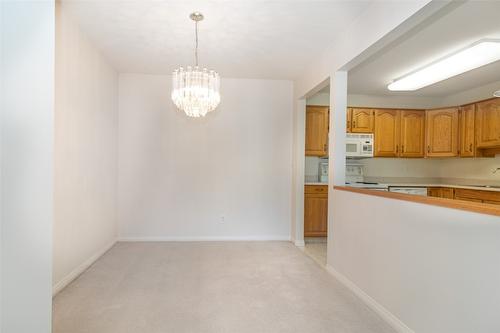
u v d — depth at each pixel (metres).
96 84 3.62
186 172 4.69
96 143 3.66
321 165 5.23
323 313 2.41
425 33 2.93
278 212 4.84
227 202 4.76
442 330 1.80
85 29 3.09
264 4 2.54
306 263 3.65
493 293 1.50
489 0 2.35
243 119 4.77
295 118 4.71
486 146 4.47
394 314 2.23
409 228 2.08
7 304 1.07
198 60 3.94
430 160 5.61
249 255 3.95
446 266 1.78
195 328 2.15
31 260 1.19
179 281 3.01
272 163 4.82
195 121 4.70
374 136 5.13
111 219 4.29
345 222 3.00
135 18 2.84
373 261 2.51
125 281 2.99
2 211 1.05
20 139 1.13
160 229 4.66
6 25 1.06
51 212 1.28
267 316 2.34
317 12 2.65
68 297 2.62
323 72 3.58
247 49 3.55
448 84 4.66
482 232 1.56
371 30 2.49
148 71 4.46
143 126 4.62
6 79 1.06
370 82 4.61
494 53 2.97
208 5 2.58
